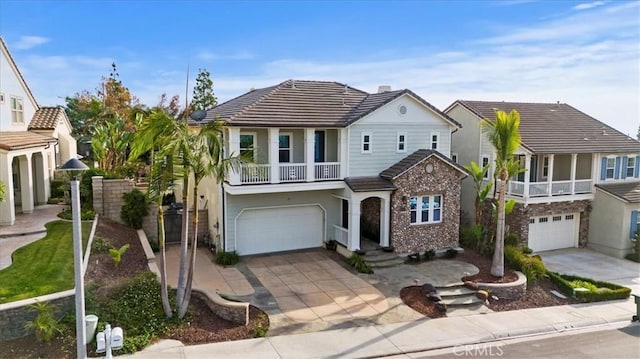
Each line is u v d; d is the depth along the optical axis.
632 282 20.38
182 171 12.73
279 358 12.24
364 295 17.05
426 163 21.73
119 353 11.93
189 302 14.34
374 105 22.25
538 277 19.47
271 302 16.11
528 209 24.30
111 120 33.78
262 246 21.91
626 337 14.62
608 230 25.00
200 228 23.02
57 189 24.80
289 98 22.28
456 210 22.62
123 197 21.30
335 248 22.41
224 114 22.03
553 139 25.45
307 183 20.81
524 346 13.80
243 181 19.80
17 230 17.94
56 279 13.48
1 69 21.94
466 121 27.98
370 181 21.56
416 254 21.30
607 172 26.20
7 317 11.73
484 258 21.72
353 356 12.66
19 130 24.48
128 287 14.16
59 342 11.84
